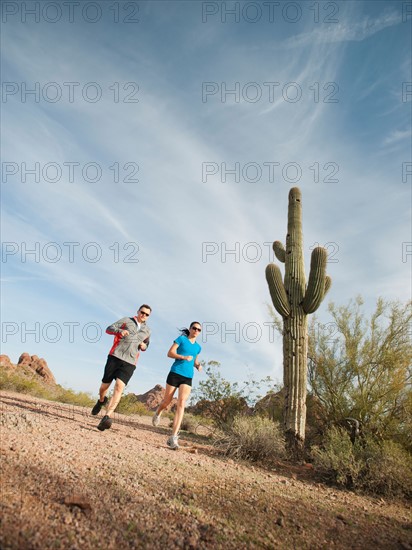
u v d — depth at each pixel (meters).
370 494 4.85
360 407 8.12
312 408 8.95
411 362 8.17
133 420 9.88
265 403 10.02
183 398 5.91
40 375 27.28
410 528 3.70
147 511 2.82
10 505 2.43
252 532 2.89
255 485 4.25
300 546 2.85
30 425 4.56
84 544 2.22
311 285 7.57
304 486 4.78
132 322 6.32
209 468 4.62
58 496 2.71
